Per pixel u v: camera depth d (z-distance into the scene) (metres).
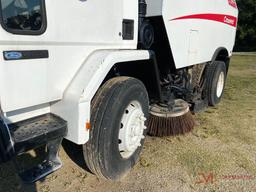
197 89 4.08
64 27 1.73
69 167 2.49
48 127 1.72
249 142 3.12
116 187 2.20
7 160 1.50
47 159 1.83
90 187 2.20
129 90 2.18
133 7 2.38
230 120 3.88
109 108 2.01
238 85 6.64
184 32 3.15
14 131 1.63
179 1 2.92
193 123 3.49
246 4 25.42
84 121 1.79
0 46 1.40
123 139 2.24
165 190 2.17
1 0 1.37
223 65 4.50
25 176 1.70
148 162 2.60
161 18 2.69
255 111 4.36
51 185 2.22
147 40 2.71
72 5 1.76
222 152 2.84
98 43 2.05
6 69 1.44
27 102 1.58
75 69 1.89
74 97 1.77
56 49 1.71
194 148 2.92
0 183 2.23
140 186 2.22
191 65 3.60
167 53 3.05
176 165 2.55
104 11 2.05
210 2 3.72
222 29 4.39
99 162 2.06
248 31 25.70
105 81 2.24
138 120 2.38
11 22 1.43
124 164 2.29
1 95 1.44
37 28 1.56
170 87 3.27
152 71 2.62
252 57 15.90
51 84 1.72
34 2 1.53
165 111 3.15
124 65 2.46
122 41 2.32
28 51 1.53
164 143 3.03
